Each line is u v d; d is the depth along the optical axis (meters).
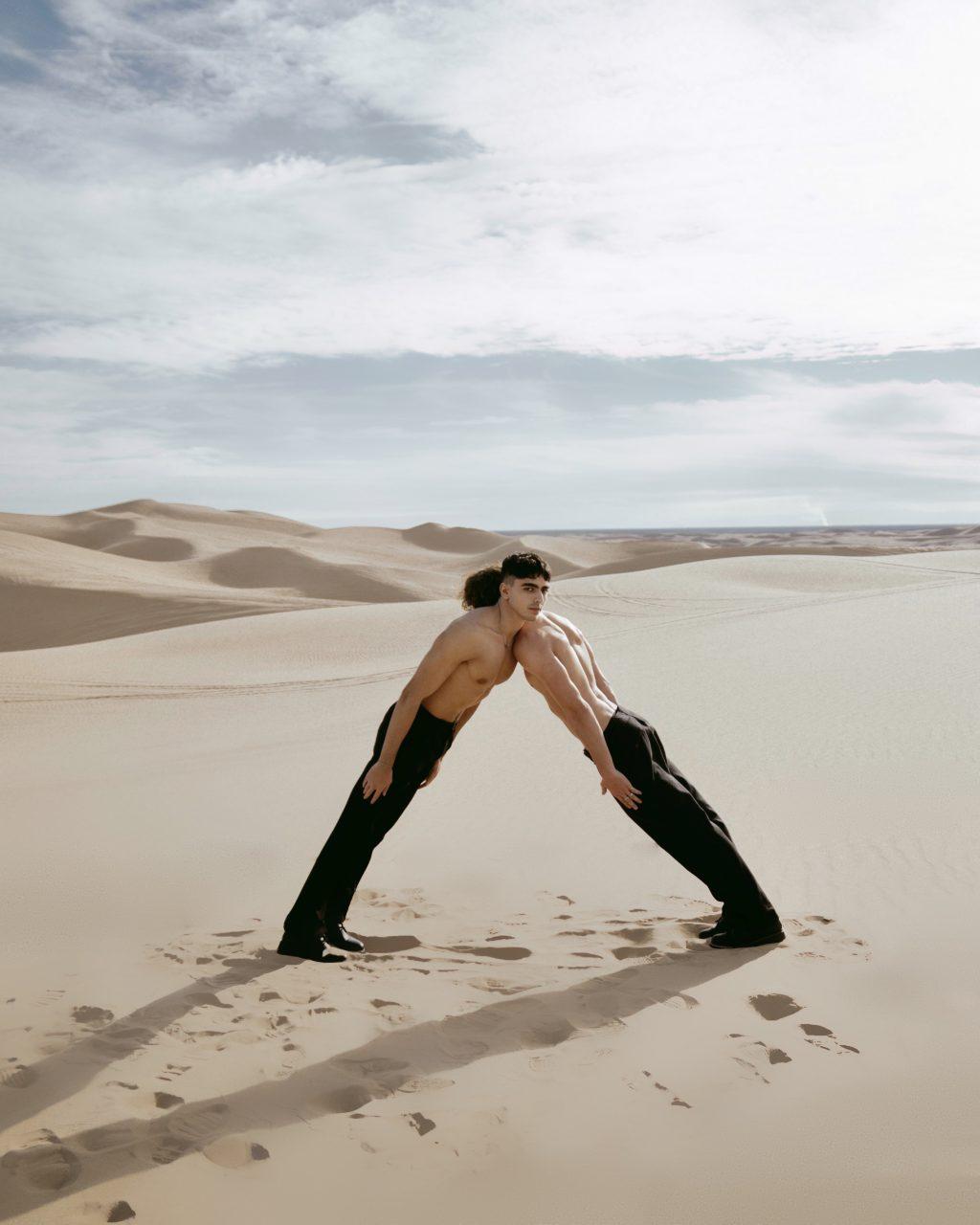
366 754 10.61
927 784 7.52
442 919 5.12
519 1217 2.46
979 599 23.38
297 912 4.55
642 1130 2.86
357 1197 2.55
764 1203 2.49
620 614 28.80
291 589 66.62
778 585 37.16
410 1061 3.36
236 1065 3.36
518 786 8.44
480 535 144.75
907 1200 2.48
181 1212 2.49
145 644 25.97
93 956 4.66
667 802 4.36
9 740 14.15
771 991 3.85
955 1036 3.41
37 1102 3.11
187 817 7.91
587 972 4.19
